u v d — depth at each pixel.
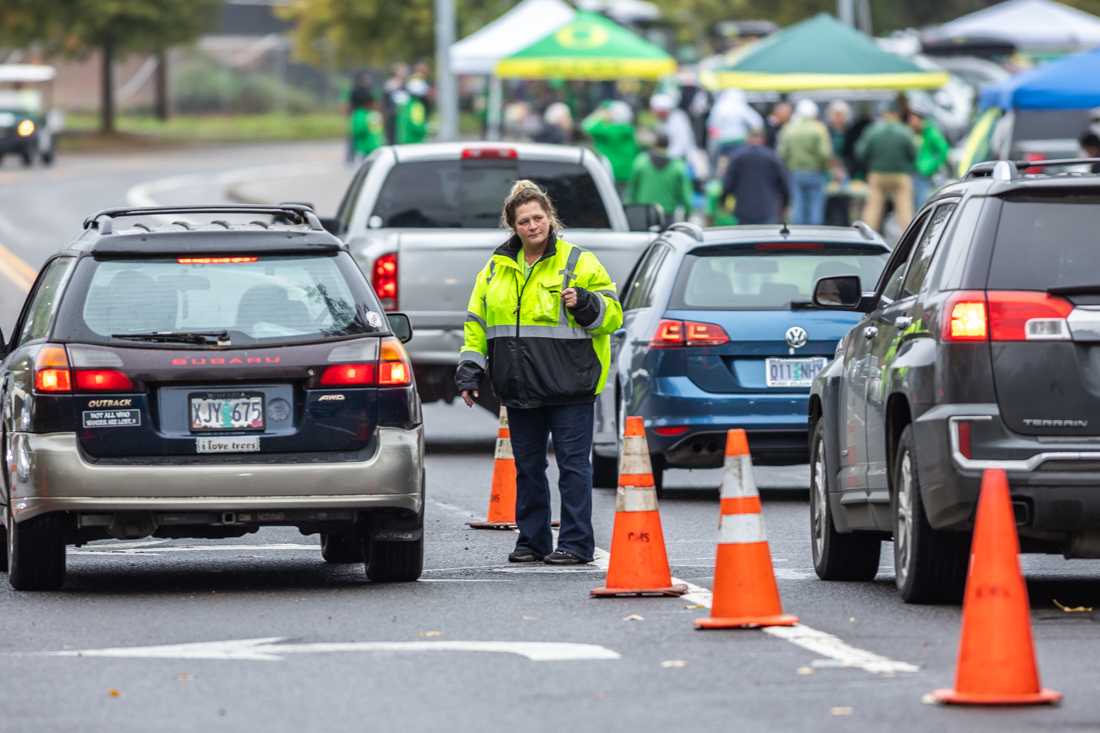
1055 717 18.36
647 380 37.81
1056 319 23.97
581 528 30.00
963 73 125.00
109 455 26.91
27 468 26.97
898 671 20.72
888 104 109.62
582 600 26.20
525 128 119.12
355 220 47.72
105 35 188.25
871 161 80.06
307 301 27.61
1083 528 23.89
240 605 26.27
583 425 29.91
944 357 24.19
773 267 38.00
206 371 26.97
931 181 84.44
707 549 31.70
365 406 27.30
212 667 21.62
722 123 91.88
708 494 40.06
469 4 169.38
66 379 26.94
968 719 18.33
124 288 27.50
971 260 24.36
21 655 22.56
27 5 185.12
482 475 43.19
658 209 48.00
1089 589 27.19
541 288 29.58
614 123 81.75
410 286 46.31
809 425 29.66
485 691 20.09
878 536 27.94
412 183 47.78
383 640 23.22
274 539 34.28
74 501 26.73
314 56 181.00
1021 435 23.91
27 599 27.03
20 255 86.44
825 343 37.38
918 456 24.50
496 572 29.27
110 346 27.11
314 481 26.95
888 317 26.56
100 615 25.52
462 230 47.28
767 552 23.73
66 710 19.47
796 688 19.92
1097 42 126.44
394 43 171.00
